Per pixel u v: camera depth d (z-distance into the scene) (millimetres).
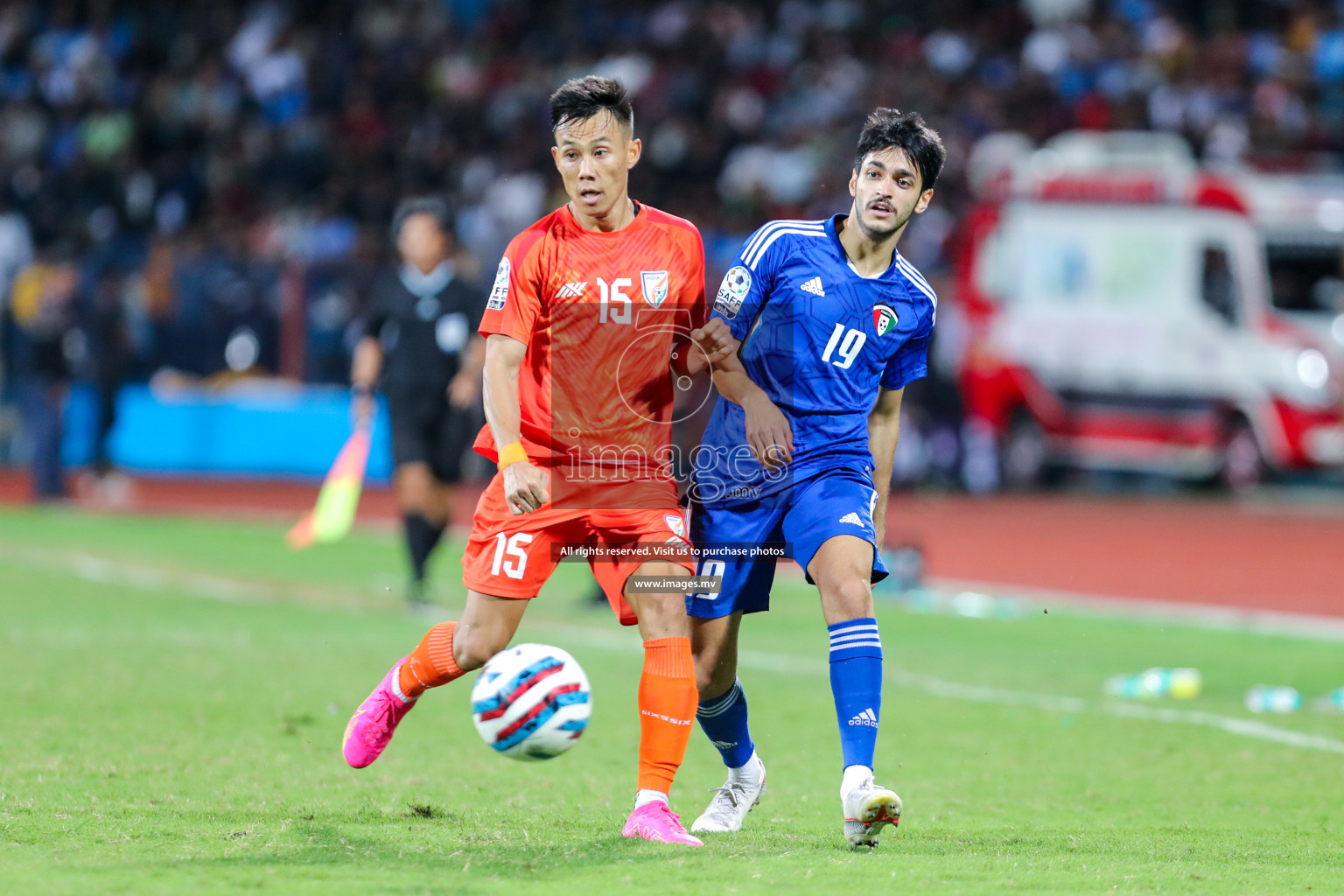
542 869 16562
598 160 18672
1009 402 81438
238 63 106938
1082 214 80375
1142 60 104438
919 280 20188
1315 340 77375
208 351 82250
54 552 52688
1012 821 20375
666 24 108000
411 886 15586
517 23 109688
